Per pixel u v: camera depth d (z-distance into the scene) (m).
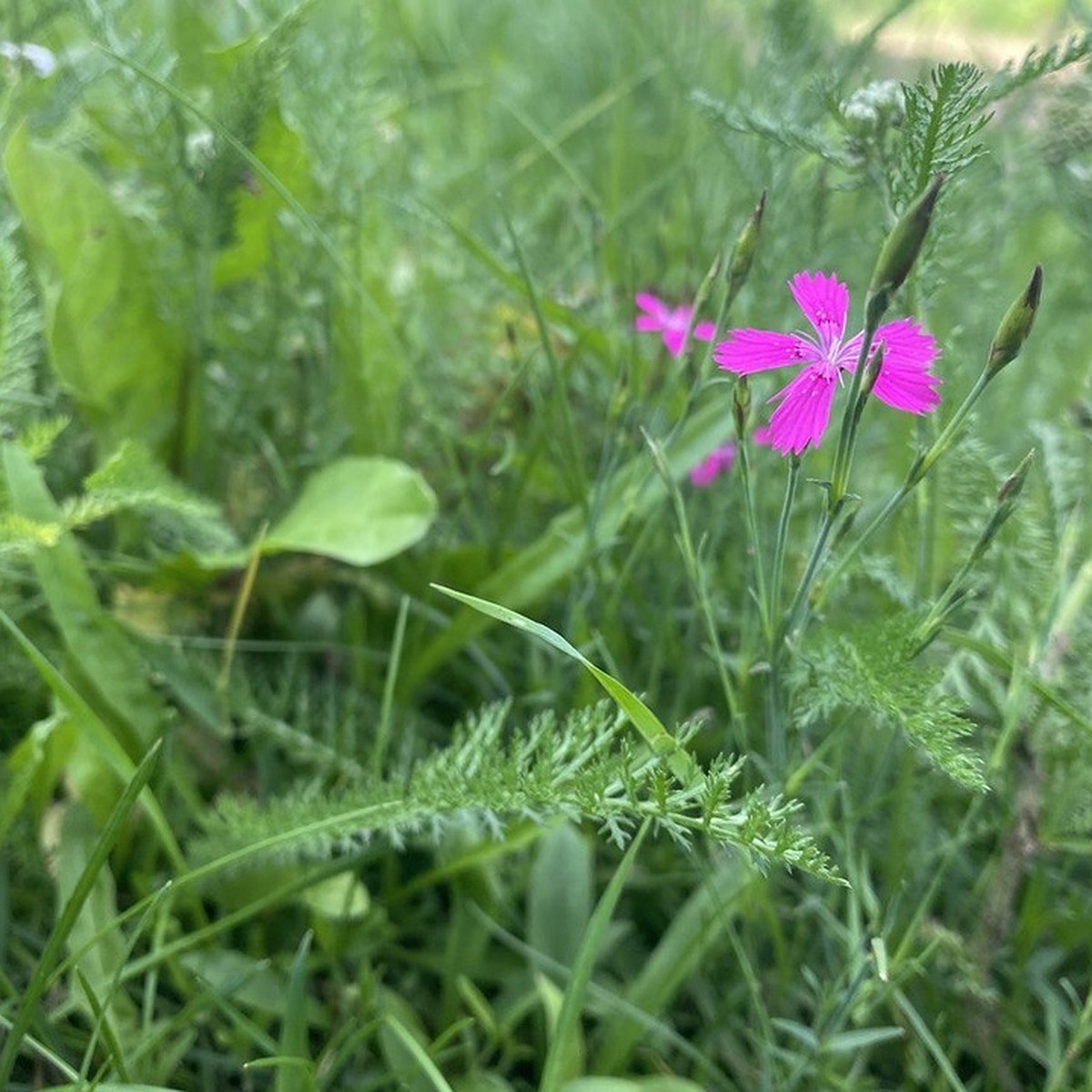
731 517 0.24
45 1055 0.16
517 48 0.49
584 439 0.28
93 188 0.23
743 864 0.18
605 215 0.34
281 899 0.19
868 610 0.23
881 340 0.14
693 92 0.22
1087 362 0.30
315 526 0.22
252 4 0.28
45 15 0.24
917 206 0.12
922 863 0.19
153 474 0.20
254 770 0.22
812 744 0.21
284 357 0.27
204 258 0.24
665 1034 0.18
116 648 0.20
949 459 0.20
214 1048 0.19
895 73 0.35
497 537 0.24
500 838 0.16
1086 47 0.17
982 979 0.19
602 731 0.15
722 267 0.18
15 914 0.19
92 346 0.24
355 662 0.24
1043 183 0.27
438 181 0.34
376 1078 0.18
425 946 0.21
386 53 0.42
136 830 0.20
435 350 0.28
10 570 0.21
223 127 0.22
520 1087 0.19
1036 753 0.18
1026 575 0.20
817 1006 0.19
